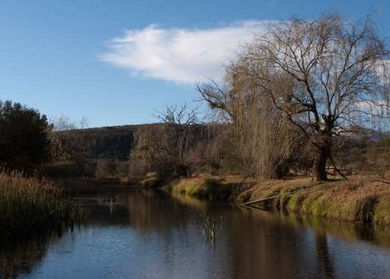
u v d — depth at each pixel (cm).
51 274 1506
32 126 4819
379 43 2822
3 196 2145
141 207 3512
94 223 2612
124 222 2647
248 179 3991
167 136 6756
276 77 2972
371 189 2417
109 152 10106
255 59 3109
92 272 1528
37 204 2330
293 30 2986
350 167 3606
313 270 1510
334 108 2930
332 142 3047
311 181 3125
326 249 1791
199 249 1853
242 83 3209
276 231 2192
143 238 2117
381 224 2170
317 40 2920
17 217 2141
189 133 6625
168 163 6606
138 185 6600
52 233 2264
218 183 4409
